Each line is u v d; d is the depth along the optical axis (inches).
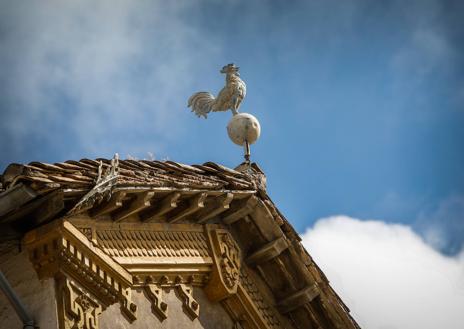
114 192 687.1
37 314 668.1
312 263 807.7
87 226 696.4
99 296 694.5
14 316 677.3
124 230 724.0
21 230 680.4
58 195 658.2
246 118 807.1
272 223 789.9
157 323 730.2
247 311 794.2
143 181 700.7
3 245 680.4
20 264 678.5
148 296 731.4
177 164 738.8
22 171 639.8
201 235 776.3
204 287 774.5
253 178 786.8
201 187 741.3
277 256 801.6
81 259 680.4
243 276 799.7
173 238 755.4
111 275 702.5
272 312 816.3
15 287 677.9
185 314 753.0
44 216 667.4
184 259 755.4
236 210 786.2
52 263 671.8
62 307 667.4
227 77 837.8
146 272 730.2
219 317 782.5
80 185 663.1
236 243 797.9
